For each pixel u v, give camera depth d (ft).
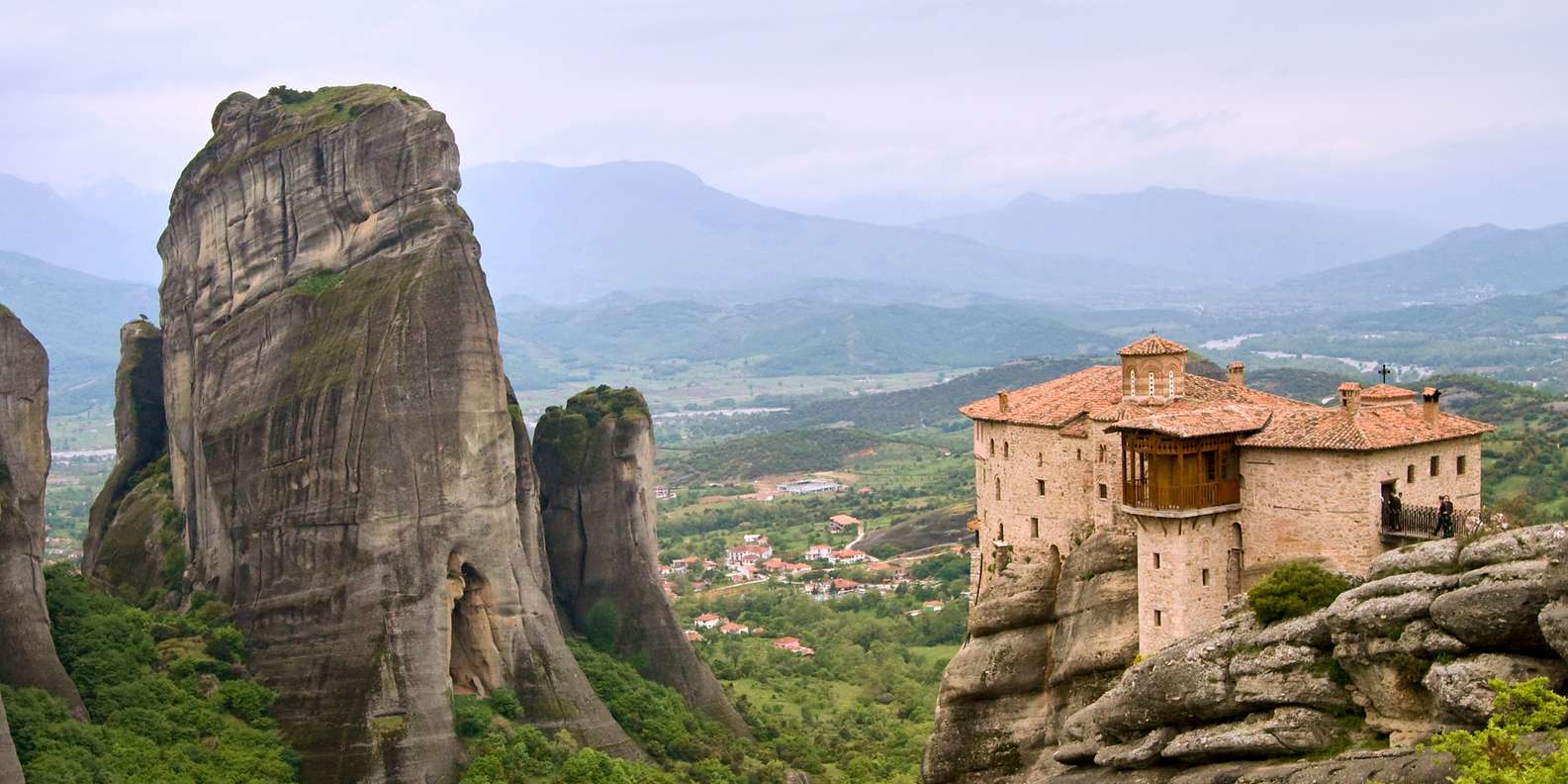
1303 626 210.38
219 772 390.21
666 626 517.55
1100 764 227.61
